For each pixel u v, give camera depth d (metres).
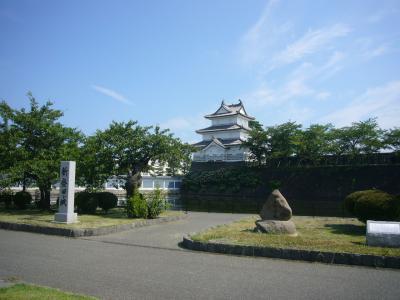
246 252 9.09
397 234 8.86
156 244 10.72
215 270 7.48
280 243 9.44
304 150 34.72
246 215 21.05
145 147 19.55
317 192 32.66
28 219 14.70
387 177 30.75
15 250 9.40
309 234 11.48
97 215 17.02
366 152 32.84
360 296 5.75
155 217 16.77
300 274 7.16
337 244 9.20
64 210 14.00
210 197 36.88
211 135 52.09
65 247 9.98
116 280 6.59
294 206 28.20
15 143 16.95
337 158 34.31
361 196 12.97
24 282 6.15
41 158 17.45
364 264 7.88
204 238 10.34
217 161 43.09
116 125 19.53
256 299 5.59
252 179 36.22
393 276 6.99
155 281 6.57
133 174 19.58
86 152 18.39
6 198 20.06
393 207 11.81
